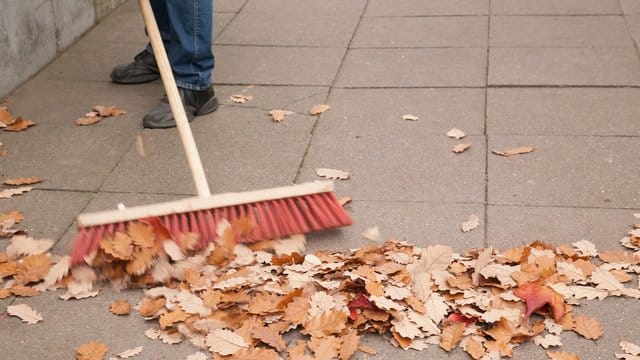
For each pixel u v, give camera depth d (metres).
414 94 4.67
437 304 3.51
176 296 3.56
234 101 4.65
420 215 3.91
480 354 3.38
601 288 3.57
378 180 4.09
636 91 4.65
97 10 5.46
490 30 5.26
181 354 3.43
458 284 3.56
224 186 4.08
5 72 4.74
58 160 4.27
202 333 3.46
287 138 4.37
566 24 5.30
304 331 3.44
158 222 3.62
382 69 4.90
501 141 4.30
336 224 3.76
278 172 4.16
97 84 4.85
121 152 4.31
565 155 4.20
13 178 4.16
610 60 4.91
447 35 5.22
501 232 3.82
